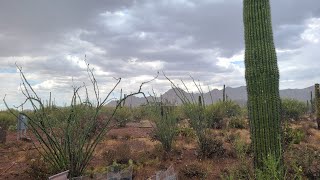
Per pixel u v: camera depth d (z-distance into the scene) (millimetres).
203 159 9047
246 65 6984
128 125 17609
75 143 7246
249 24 7020
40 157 8227
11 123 16875
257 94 6750
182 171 7777
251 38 6941
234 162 8531
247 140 11656
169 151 9734
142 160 8688
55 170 7250
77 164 7238
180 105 12180
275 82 6750
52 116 7891
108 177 6648
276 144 6609
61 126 7445
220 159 8992
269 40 6867
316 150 9391
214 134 11281
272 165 5367
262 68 6730
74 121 7316
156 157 9203
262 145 6652
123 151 8891
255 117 6754
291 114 20828
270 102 6672
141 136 13352
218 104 16734
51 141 7309
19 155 9422
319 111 17531
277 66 6859
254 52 6840
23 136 12500
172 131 9969
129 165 7828
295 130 12508
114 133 13555
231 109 18875
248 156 8297
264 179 5527
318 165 7371
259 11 6945
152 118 10453
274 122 6652
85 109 7652
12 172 7738
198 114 9906
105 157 8727
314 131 15945
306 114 27094
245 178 6406
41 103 7426
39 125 7277
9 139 12641
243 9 7254
